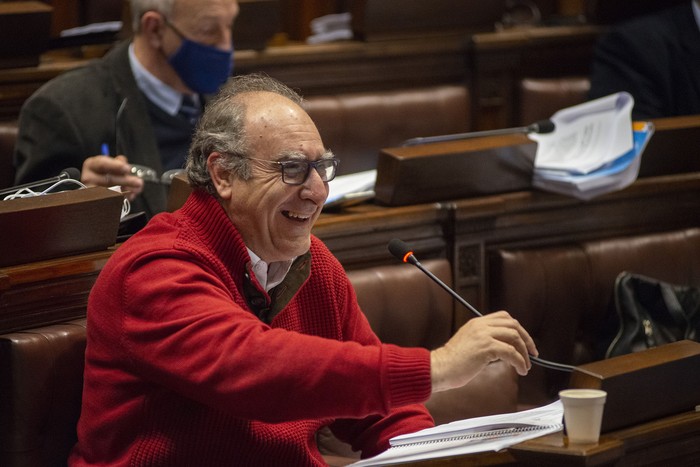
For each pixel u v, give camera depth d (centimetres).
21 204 396
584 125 579
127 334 358
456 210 519
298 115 379
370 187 538
